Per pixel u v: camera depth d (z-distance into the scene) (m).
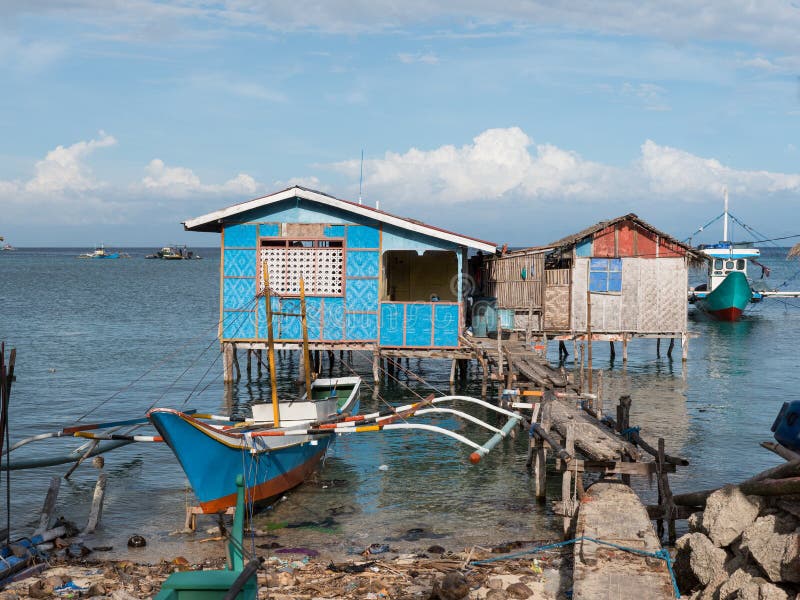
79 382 31.56
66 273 132.38
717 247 61.16
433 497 17.28
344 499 17.19
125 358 38.22
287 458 17.08
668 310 33.56
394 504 16.81
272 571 12.67
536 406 19.02
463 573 12.44
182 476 18.75
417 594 11.52
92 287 94.56
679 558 10.63
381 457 20.62
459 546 14.30
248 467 15.62
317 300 27.81
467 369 34.38
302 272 27.75
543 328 33.44
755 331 54.84
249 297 27.94
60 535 14.62
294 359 39.47
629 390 31.11
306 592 11.57
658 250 33.47
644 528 11.10
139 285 99.75
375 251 27.56
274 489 16.78
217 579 8.49
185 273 136.38
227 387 28.80
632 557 10.02
